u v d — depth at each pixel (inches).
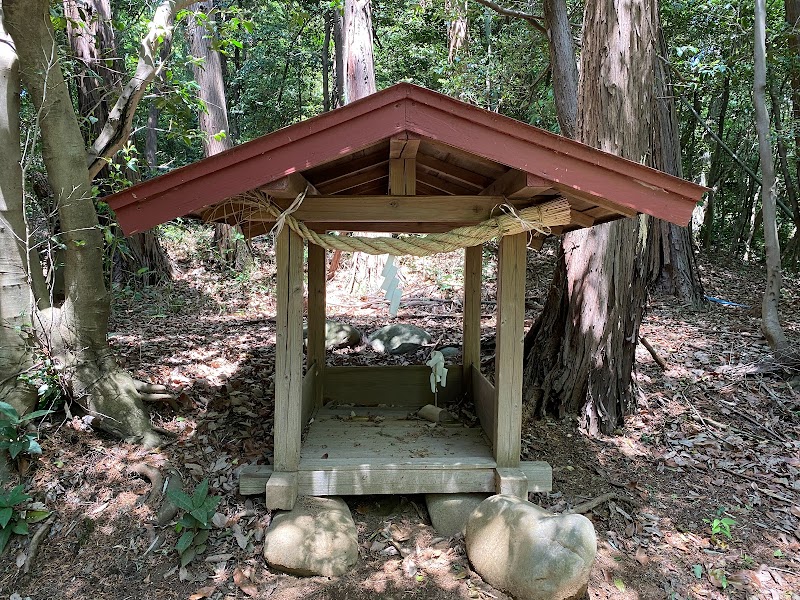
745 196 549.0
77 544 111.8
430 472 123.1
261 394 178.7
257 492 121.6
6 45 130.5
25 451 124.7
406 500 130.8
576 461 152.5
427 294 337.1
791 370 201.6
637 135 162.1
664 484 145.6
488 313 290.7
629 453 158.7
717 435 168.1
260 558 110.7
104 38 291.7
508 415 123.1
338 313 302.2
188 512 111.3
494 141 96.3
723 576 114.7
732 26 317.7
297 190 107.0
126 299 321.4
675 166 299.0
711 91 401.7
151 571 107.0
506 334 121.1
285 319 117.0
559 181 98.0
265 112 763.4
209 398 170.6
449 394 179.0
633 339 172.6
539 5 381.1
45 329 137.0
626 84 159.9
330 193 141.6
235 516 119.7
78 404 139.9
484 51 467.5
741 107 484.7
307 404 154.9
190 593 102.9
